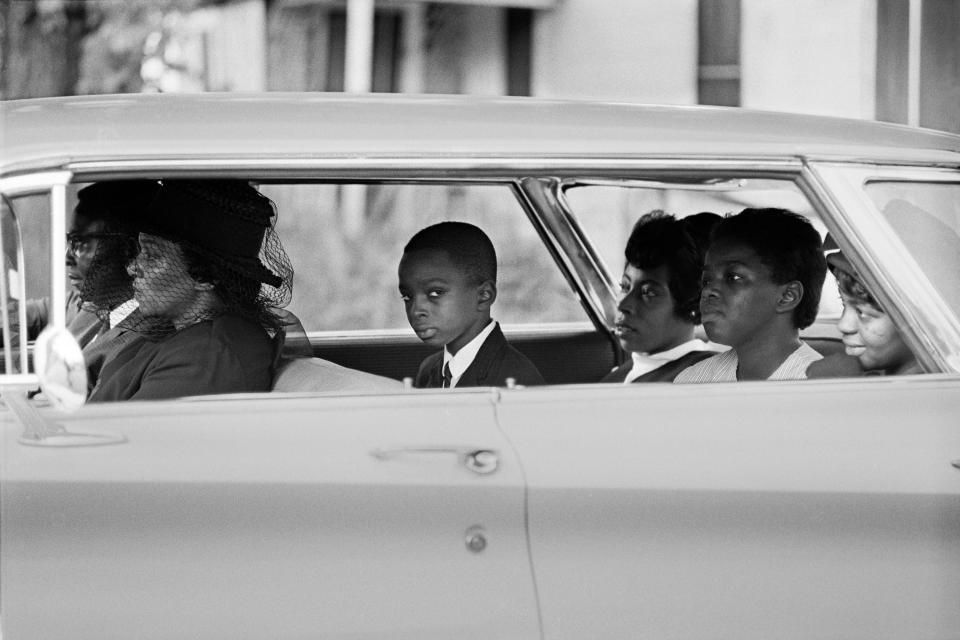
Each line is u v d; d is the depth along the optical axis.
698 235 4.59
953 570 3.46
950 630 3.46
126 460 3.17
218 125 3.34
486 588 3.26
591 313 5.55
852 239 3.61
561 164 3.46
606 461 3.31
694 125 3.60
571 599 3.29
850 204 3.62
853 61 10.34
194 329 3.85
